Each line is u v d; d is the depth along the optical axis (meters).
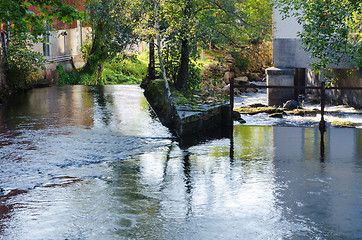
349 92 22.02
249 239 6.80
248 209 8.05
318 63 16.17
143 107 19.70
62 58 32.44
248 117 18.81
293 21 22.22
